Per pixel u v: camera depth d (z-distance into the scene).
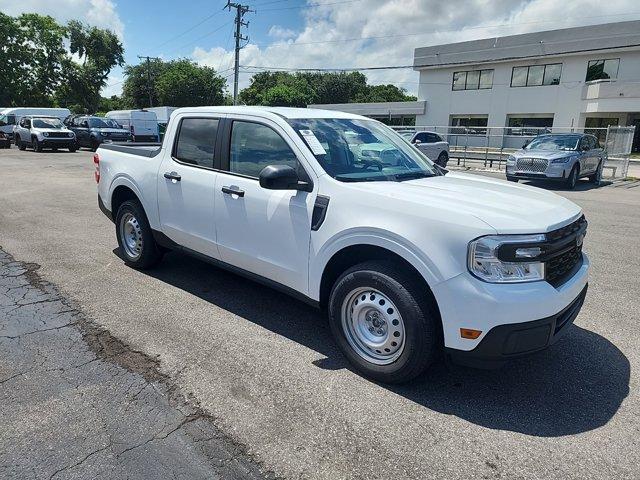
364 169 3.81
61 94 59.75
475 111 38.34
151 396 3.05
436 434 2.78
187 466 2.46
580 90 33.50
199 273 5.42
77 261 5.78
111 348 3.66
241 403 3.01
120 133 26.45
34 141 24.47
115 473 2.39
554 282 3.04
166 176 4.72
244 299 4.70
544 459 2.59
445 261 2.87
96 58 62.28
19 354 3.54
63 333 3.89
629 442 2.74
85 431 2.70
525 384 3.34
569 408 3.07
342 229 3.30
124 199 5.64
